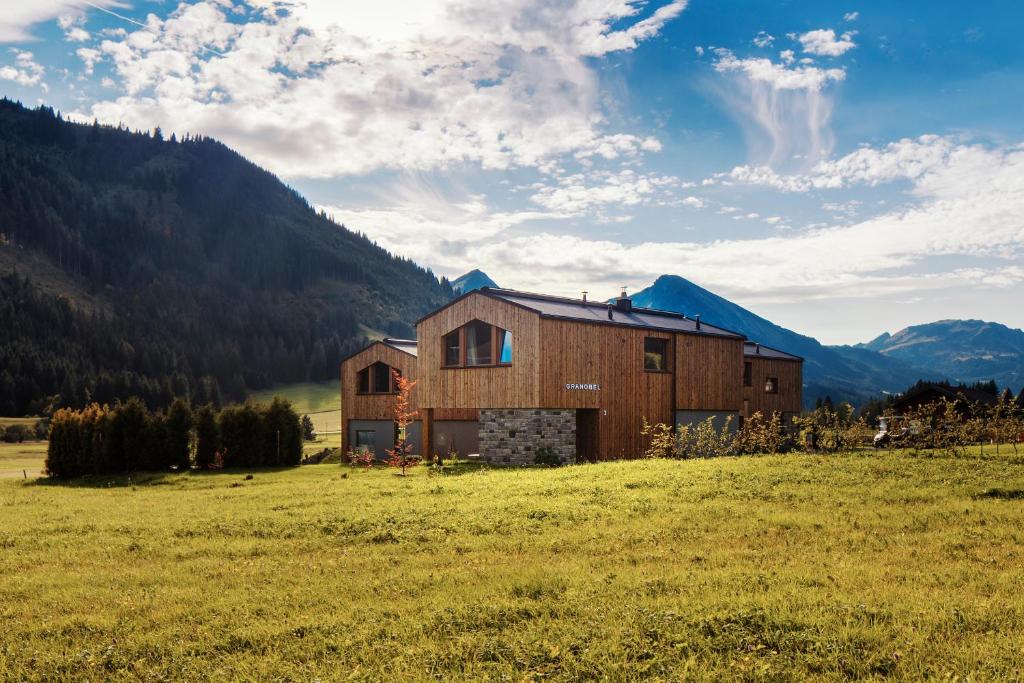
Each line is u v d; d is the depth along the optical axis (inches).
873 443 1350.9
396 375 1622.8
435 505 753.6
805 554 479.5
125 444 1711.4
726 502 686.5
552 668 309.9
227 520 741.3
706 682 286.0
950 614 339.6
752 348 2159.2
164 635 377.4
